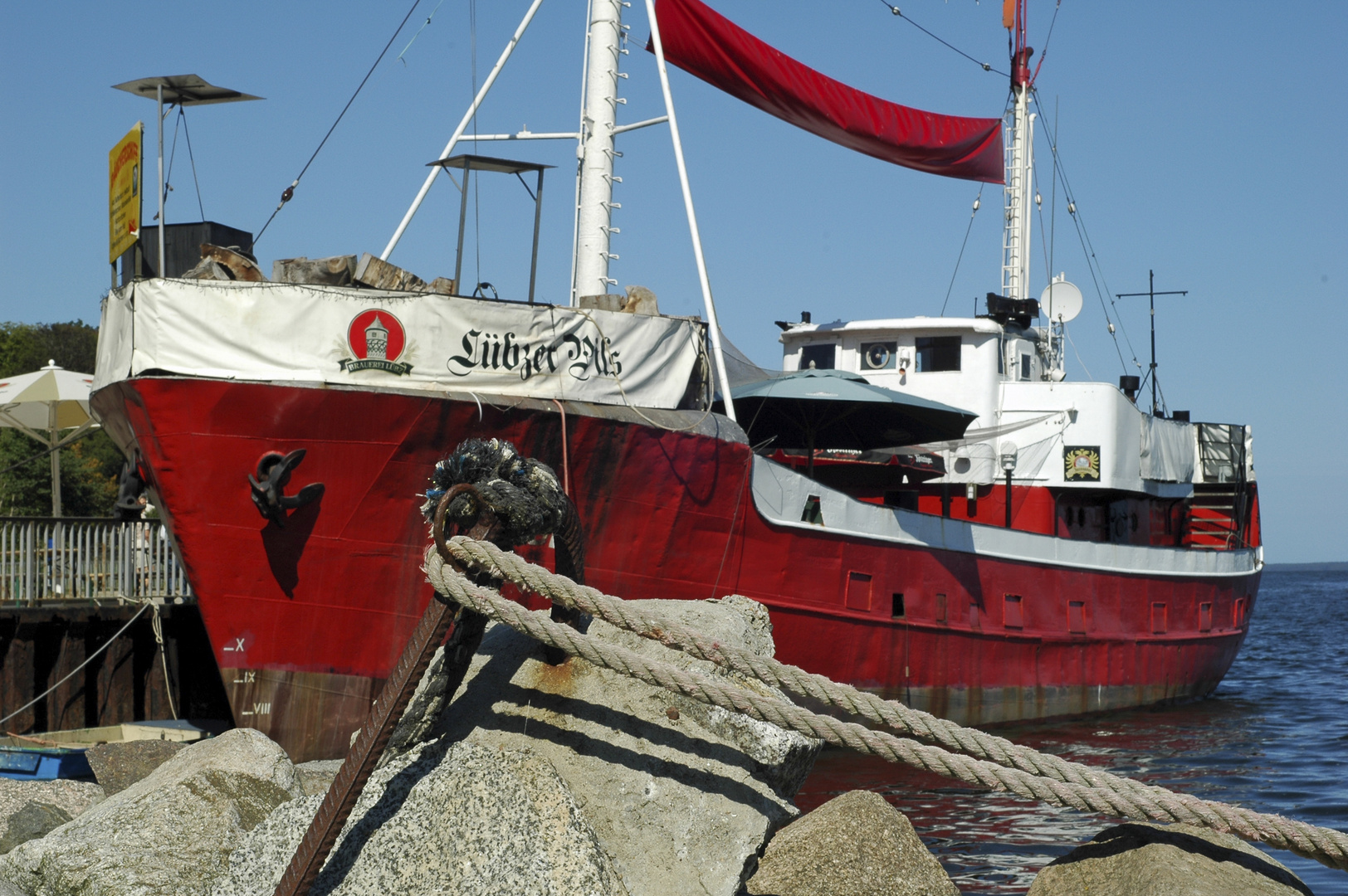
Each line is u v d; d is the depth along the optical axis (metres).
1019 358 27.52
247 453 14.21
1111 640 24.89
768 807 7.18
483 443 7.26
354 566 14.79
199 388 13.97
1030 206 29.84
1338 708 27.08
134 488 15.91
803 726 6.63
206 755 9.67
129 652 18.41
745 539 17.94
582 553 7.65
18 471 43.28
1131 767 18.92
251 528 14.41
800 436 25.14
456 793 6.54
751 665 6.66
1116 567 25.03
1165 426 29.38
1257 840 6.59
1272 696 29.81
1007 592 22.50
